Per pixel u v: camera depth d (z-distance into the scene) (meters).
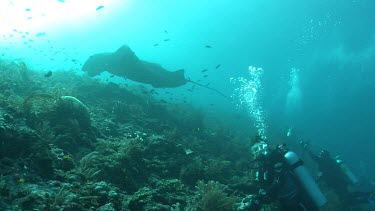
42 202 3.63
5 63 10.52
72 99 6.80
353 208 8.41
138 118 9.50
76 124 6.20
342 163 7.51
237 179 7.43
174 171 6.73
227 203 5.36
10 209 3.30
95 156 5.46
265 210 5.70
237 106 26.84
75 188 4.28
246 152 10.47
